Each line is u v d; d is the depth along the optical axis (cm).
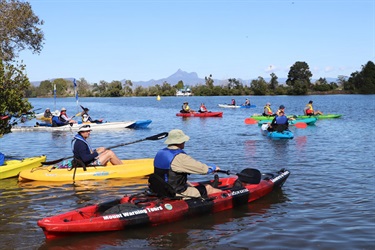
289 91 11406
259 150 1620
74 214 715
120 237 684
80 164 1128
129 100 10288
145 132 2491
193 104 6838
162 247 643
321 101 7125
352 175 1128
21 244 657
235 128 2623
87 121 2830
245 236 685
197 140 1983
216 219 773
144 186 1032
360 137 2014
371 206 836
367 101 6862
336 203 862
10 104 1334
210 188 852
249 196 875
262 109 5075
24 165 1198
